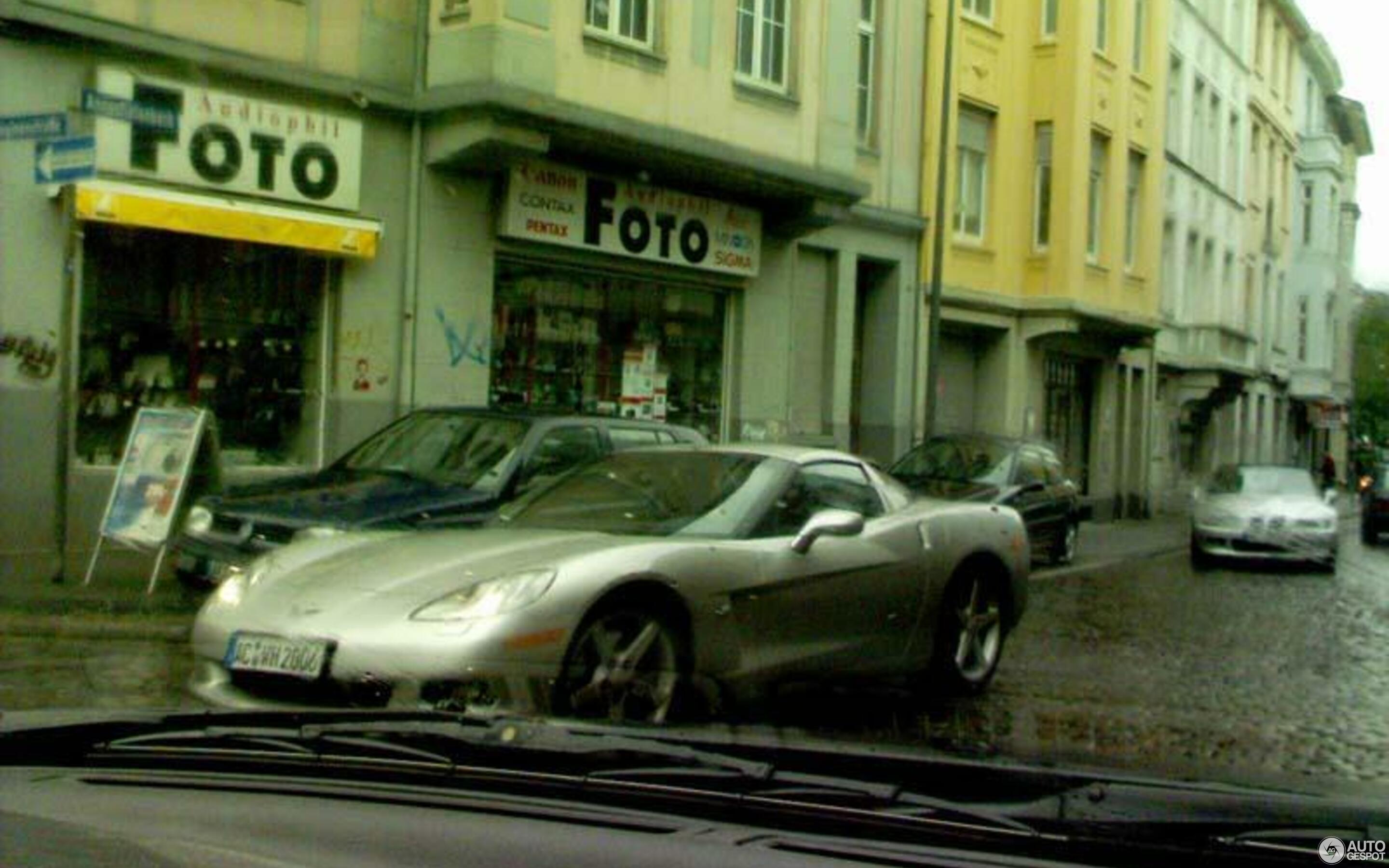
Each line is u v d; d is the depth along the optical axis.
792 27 20.92
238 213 14.83
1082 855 2.54
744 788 2.92
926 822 2.69
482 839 2.66
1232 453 46.06
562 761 3.15
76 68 13.84
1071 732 5.94
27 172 13.55
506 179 17.39
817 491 8.15
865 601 8.02
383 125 16.45
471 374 17.36
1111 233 30.47
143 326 14.67
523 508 8.02
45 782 3.12
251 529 10.37
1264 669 11.18
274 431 15.83
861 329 25.44
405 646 5.96
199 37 14.69
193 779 3.09
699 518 7.57
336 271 16.19
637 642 6.54
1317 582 20.31
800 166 20.22
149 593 11.47
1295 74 52.88
